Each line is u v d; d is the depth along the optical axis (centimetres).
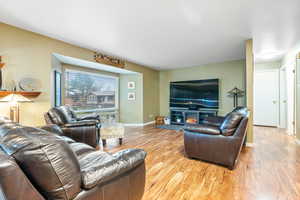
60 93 391
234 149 212
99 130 323
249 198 154
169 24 244
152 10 205
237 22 237
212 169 217
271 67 506
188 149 252
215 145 226
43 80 291
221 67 510
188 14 215
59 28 261
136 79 568
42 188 80
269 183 180
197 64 537
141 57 442
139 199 132
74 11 209
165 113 640
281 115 494
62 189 81
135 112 570
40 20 235
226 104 503
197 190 168
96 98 504
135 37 297
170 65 551
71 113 330
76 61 378
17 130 87
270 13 211
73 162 88
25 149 77
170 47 355
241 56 434
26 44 272
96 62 390
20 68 268
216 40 311
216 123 329
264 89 520
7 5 195
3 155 69
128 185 119
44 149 78
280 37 295
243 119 209
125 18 226
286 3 188
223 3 189
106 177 101
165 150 297
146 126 545
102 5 195
